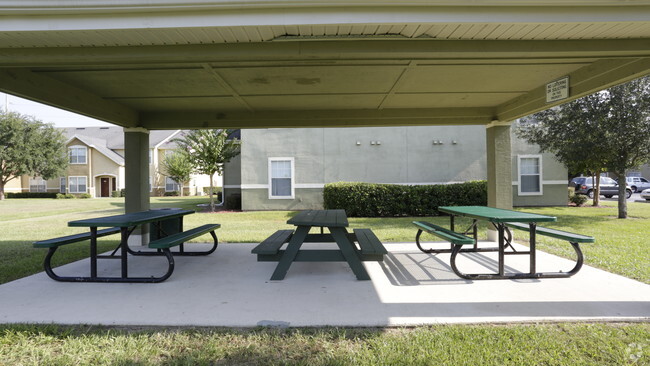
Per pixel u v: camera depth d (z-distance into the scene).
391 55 3.14
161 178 33.16
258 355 2.52
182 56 3.08
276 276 4.38
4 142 27.30
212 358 2.49
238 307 3.44
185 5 2.63
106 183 34.38
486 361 2.41
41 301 3.66
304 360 2.44
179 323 3.05
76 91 4.95
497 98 5.86
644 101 10.02
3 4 2.60
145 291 3.97
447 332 2.82
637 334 2.79
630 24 2.80
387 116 6.50
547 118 12.13
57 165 30.08
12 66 3.24
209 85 4.92
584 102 11.00
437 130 14.09
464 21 2.70
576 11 2.71
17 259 5.84
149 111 6.54
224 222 11.19
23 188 34.59
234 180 17.59
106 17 2.68
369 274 4.66
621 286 4.04
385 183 13.78
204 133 14.91
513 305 3.44
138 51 3.07
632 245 6.61
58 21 2.68
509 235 6.02
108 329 2.98
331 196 12.70
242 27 2.73
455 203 12.60
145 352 2.56
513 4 2.67
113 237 8.72
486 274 4.40
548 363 2.38
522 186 14.62
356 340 2.74
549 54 3.19
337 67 4.24
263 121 6.55
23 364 2.43
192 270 4.94
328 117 6.51
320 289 3.99
